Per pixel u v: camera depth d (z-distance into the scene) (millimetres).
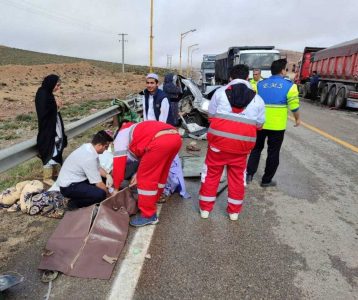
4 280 2951
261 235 4156
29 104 20719
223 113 4199
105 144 4527
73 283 3148
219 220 4520
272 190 5695
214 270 3420
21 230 4113
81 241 3551
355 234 4262
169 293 3066
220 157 4316
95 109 16469
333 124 12797
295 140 9648
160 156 4000
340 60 19141
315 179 6281
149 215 4250
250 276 3346
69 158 4512
